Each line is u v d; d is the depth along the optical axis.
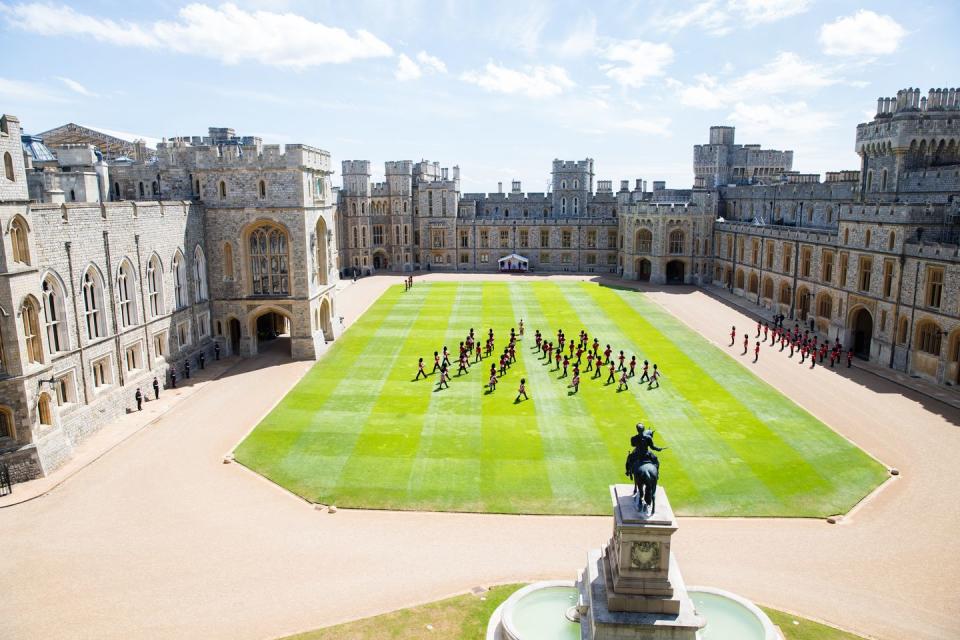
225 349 57.53
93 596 23.20
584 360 53.91
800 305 70.38
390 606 22.61
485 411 42.28
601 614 19.42
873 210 54.09
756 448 36.16
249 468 34.25
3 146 31.88
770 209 92.44
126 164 60.53
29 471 32.66
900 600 22.94
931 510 29.42
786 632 21.05
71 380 37.66
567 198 117.38
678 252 98.62
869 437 37.53
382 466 34.25
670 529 18.88
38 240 34.94
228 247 56.19
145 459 35.47
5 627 21.50
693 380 48.59
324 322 61.97
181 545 26.72
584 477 32.97
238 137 81.50
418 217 117.38
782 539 27.14
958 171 56.66
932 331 47.94
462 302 81.69
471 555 26.08
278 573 24.72
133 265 44.59
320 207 59.44
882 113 66.94
